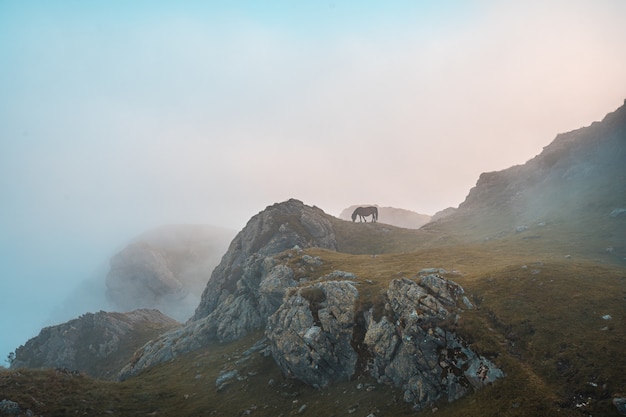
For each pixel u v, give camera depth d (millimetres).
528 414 26344
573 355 30375
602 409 24812
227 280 119375
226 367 66125
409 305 43250
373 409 38375
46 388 52062
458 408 31312
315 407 44000
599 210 75750
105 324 154750
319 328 52031
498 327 37156
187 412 52031
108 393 56500
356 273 67562
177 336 96875
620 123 96500
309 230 129625
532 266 49281
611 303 36469
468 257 69312
